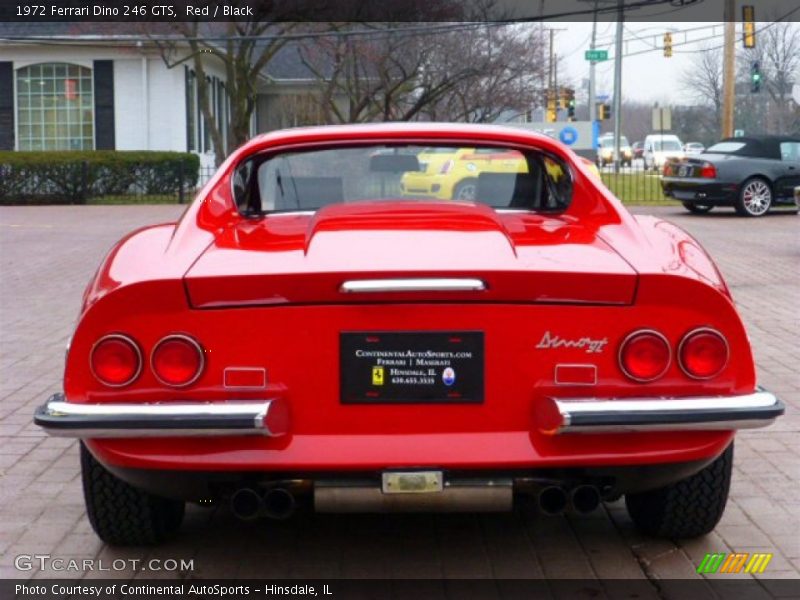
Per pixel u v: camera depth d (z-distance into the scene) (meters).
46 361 8.34
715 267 3.97
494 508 3.72
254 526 4.81
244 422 3.51
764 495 5.18
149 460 3.63
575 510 3.78
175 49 32.59
